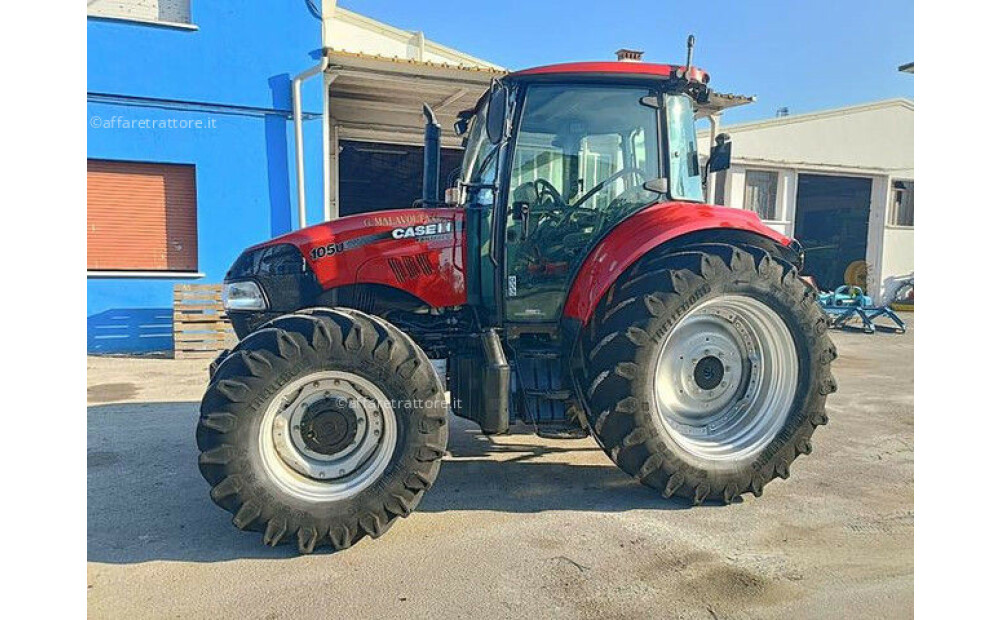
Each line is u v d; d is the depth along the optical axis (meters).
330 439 2.83
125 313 8.10
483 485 3.54
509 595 2.42
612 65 3.40
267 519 2.66
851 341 9.90
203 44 8.11
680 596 2.43
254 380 2.66
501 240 3.43
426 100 9.77
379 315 3.55
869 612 2.33
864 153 15.55
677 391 3.40
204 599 2.39
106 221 8.01
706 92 3.65
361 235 3.44
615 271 3.17
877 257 16.02
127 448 4.23
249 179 8.43
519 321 3.49
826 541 2.89
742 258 3.23
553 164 3.47
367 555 2.73
